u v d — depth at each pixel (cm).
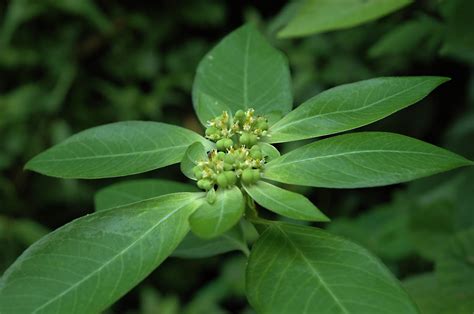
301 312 35
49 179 94
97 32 99
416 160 36
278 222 38
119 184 45
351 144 37
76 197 94
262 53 43
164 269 93
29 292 36
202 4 99
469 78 84
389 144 37
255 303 35
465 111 82
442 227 56
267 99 42
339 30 83
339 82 85
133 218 37
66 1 92
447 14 50
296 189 76
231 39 43
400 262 58
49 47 99
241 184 38
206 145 40
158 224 37
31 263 36
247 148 39
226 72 43
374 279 35
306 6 48
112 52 100
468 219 52
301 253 36
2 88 100
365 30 79
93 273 36
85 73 100
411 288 46
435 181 57
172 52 101
